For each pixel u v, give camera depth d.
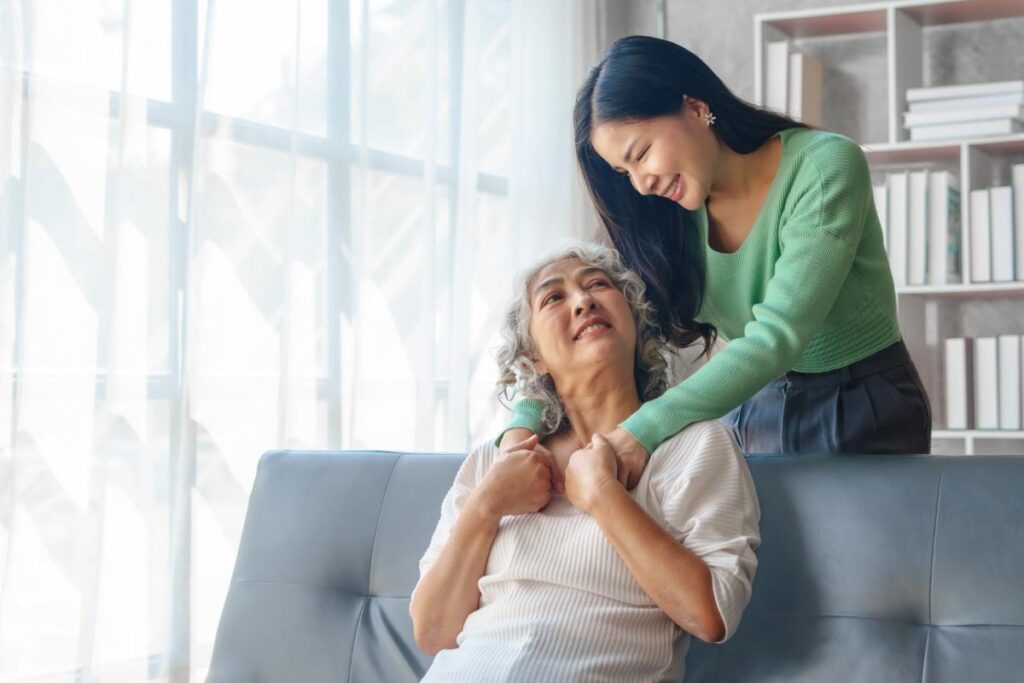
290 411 2.81
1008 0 3.70
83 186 2.32
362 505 1.83
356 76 3.04
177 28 2.52
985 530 1.43
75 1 2.32
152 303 2.45
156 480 2.47
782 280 1.62
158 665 2.44
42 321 2.25
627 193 1.85
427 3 3.31
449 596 1.55
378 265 3.14
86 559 2.28
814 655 1.46
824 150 1.67
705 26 4.34
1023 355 3.61
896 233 3.71
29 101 2.23
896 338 1.82
